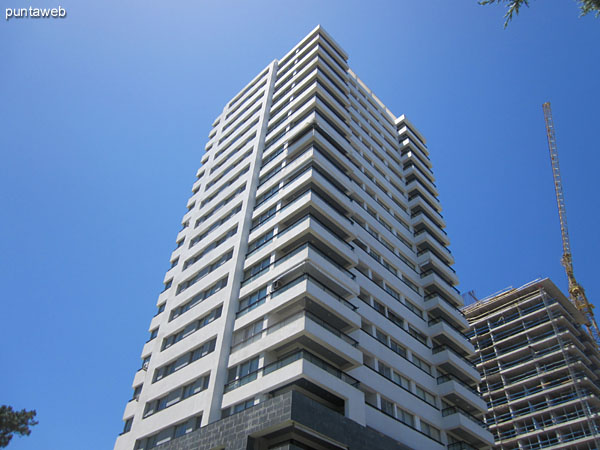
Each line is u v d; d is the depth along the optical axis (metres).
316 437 26.03
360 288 39.62
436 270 51.84
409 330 42.84
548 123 146.38
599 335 109.19
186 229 52.50
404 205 56.81
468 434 38.19
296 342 31.31
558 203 138.38
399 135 69.25
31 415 18.22
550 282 94.25
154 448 31.45
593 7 15.74
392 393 34.91
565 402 77.88
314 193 39.81
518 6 15.99
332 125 51.81
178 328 40.06
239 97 66.94
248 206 44.75
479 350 94.38
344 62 63.28
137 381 40.53
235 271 39.06
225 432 27.64
